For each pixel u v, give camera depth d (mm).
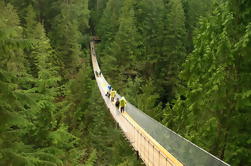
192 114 9914
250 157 7832
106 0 70438
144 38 46000
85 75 31766
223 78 8055
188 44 47188
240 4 8367
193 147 6824
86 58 45812
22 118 6086
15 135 7234
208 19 9984
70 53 39656
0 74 5848
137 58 43562
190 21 49906
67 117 24656
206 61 9148
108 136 21750
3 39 5441
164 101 40875
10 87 6125
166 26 44125
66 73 36062
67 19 41812
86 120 27156
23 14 38688
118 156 18453
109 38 50406
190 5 52375
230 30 8453
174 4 45938
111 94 22672
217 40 8852
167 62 42812
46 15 45219
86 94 30141
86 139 22766
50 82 10180
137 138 12820
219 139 8594
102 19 60188
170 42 42938
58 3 45750
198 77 9750
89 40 60312
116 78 39000
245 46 7531
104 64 41625
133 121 15398
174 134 8398
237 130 8195
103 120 24000
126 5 51844
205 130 8703
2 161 5875
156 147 9703
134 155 16141
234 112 8336
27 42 5664
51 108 9484
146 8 51656
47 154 7203
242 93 7871
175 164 7797
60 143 9688
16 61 16125
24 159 6102
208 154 5961
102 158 20500
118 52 41750
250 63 8117
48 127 9391
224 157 8141
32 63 24969
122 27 42781
